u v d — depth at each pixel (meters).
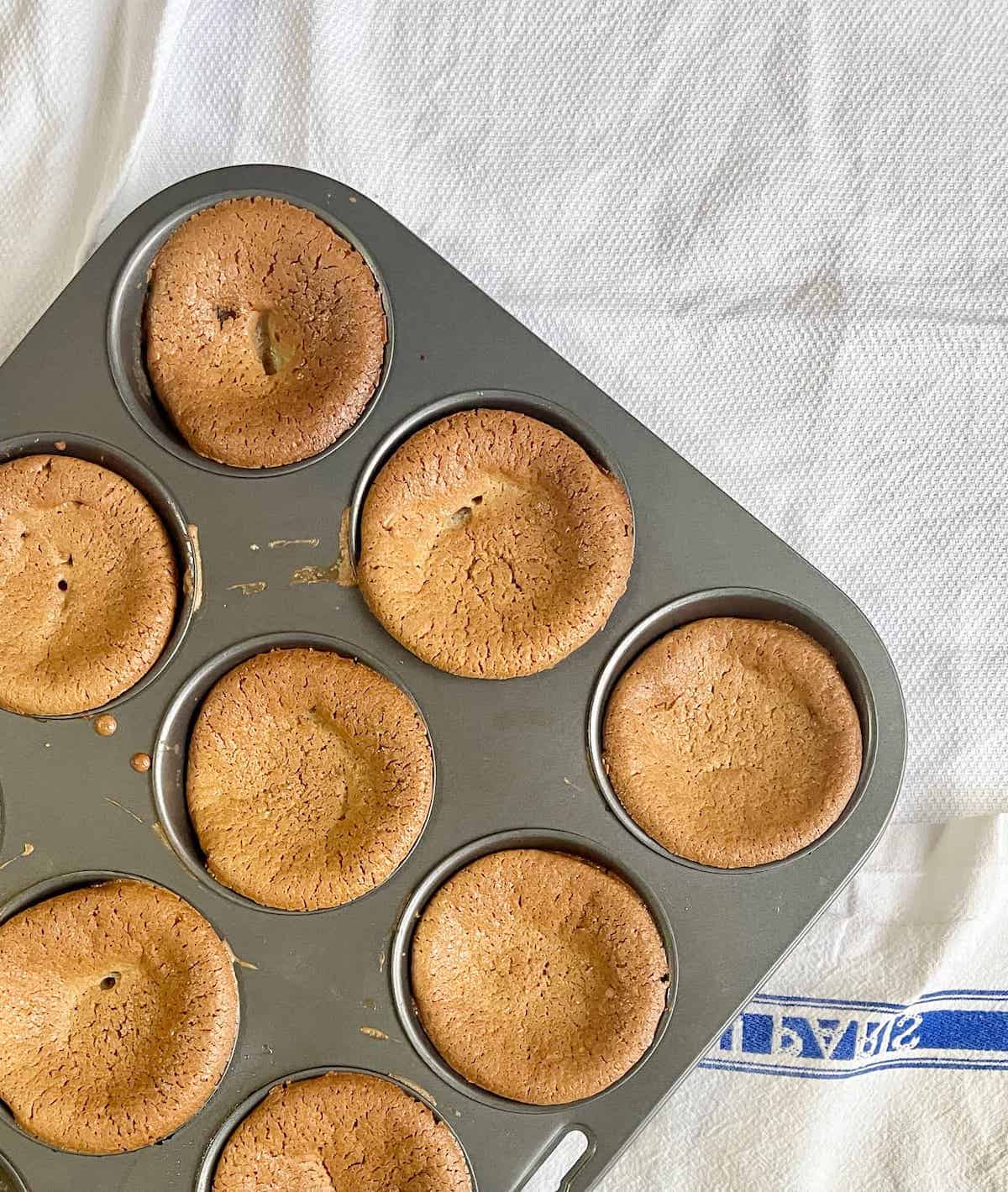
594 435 0.56
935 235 0.62
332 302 0.56
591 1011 0.56
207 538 0.56
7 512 0.56
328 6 0.61
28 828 0.55
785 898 0.55
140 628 0.55
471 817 0.56
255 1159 0.54
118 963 0.55
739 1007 0.55
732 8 0.61
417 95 0.61
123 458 0.56
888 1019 0.61
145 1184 0.55
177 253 0.56
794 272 0.62
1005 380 0.62
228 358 0.57
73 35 0.60
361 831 0.56
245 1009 0.55
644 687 0.56
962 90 0.62
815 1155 0.61
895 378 0.62
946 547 0.62
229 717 0.56
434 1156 0.54
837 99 0.62
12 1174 0.55
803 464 0.62
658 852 0.56
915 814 0.61
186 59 0.61
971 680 0.62
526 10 0.61
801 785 0.56
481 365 0.56
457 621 0.56
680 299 0.62
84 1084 0.55
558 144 0.62
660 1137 0.61
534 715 0.56
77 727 0.55
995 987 0.61
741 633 0.56
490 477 0.57
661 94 0.61
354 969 0.55
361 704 0.56
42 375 0.56
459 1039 0.55
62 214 0.60
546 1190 0.60
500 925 0.56
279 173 0.56
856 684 0.56
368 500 0.56
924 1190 0.61
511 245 0.61
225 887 0.55
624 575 0.56
